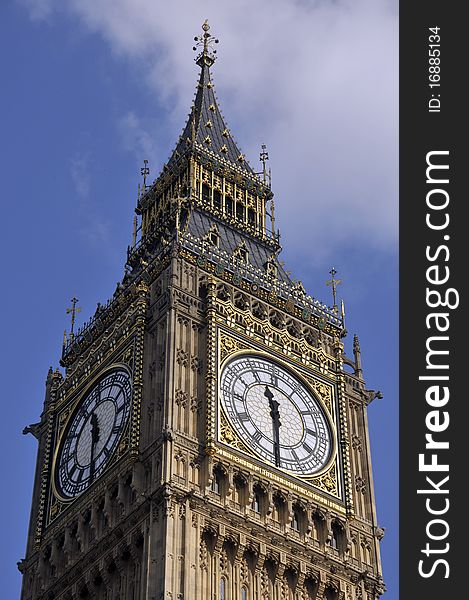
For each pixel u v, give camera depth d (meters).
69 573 80.31
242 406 82.00
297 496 80.88
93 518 80.31
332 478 83.06
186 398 80.62
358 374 89.88
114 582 77.62
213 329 83.94
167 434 77.94
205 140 102.88
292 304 90.25
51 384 91.44
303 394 85.56
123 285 91.75
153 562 74.31
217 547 76.38
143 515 76.94
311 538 80.19
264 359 85.12
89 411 85.94
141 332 84.50
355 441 86.50
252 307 88.06
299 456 82.56
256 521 78.38
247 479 79.38
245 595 76.44
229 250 94.56
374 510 84.19
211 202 97.88
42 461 88.25
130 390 82.62
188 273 87.00
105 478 80.88
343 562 80.56
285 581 78.25
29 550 84.81
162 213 99.56
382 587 81.31
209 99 107.69
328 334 91.06
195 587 74.31
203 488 77.50
